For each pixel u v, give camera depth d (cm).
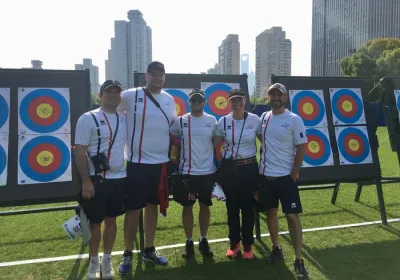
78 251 411
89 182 313
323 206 584
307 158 478
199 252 397
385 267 356
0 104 381
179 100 445
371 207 575
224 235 457
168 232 471
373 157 504
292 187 348
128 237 351
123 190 332
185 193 361
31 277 344
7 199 368
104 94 321
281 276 340
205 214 379
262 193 361
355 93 520
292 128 344
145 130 337
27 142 382
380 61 3322
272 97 348
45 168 383
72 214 564
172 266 364
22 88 389
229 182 359
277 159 349
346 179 486
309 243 420
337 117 502
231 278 337
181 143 365
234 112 362
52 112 393
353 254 388
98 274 343
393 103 503
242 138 356
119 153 325
